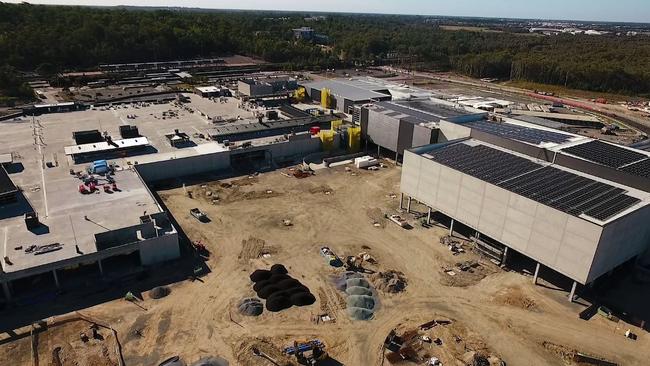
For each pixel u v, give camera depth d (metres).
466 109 109.62
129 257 61.97
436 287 58.25
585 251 51.78
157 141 98.94
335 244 67.62
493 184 60.81
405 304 54.94
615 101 179.88
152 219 64.06
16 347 46.25
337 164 100.00
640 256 61.41
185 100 136.00
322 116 122.06
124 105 128.88
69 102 128.38
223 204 78.88
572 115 143.62
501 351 47.97
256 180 89.69
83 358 45.12
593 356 47.34
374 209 79.19
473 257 64.94
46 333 48.12
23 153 90.00
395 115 100.81
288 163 99.25
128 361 45.00
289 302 54.28
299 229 71.50
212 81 170.25
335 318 52.09
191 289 56.19
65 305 52.50
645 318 53.19
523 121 93.00
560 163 68.44
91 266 59.53
